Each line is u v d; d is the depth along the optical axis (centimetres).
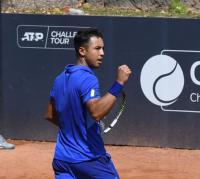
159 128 3105
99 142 1506
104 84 3106
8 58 3203
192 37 3031
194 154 3008
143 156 2950
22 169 2673
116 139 3133
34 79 3194
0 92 3228
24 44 3178
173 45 3052
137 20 3061
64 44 3142
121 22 3070
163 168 2709
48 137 3219
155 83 3083
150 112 3100
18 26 3173
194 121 3075
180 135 3095
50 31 3147
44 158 2880
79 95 1470
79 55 1509
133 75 3088
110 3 4388
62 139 1512
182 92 3070
